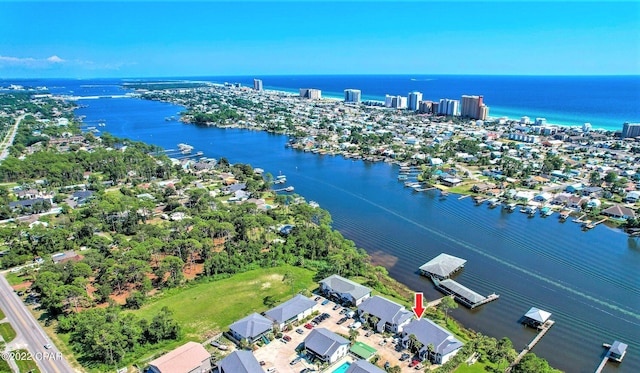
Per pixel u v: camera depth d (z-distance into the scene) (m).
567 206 194.25
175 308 111.75
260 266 136.50
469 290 119.25
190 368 83.69
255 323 98.44
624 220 175.00
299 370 86.62
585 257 144.88
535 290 123.94
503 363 90.06
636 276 131.62
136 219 166.38
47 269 120.12
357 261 133.12
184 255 137.25
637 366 92.19
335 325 103.75
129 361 89.50
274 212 179.88
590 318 110.12
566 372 90.31
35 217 175.12
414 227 174.00
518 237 162.38
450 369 86.94
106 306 111.75
